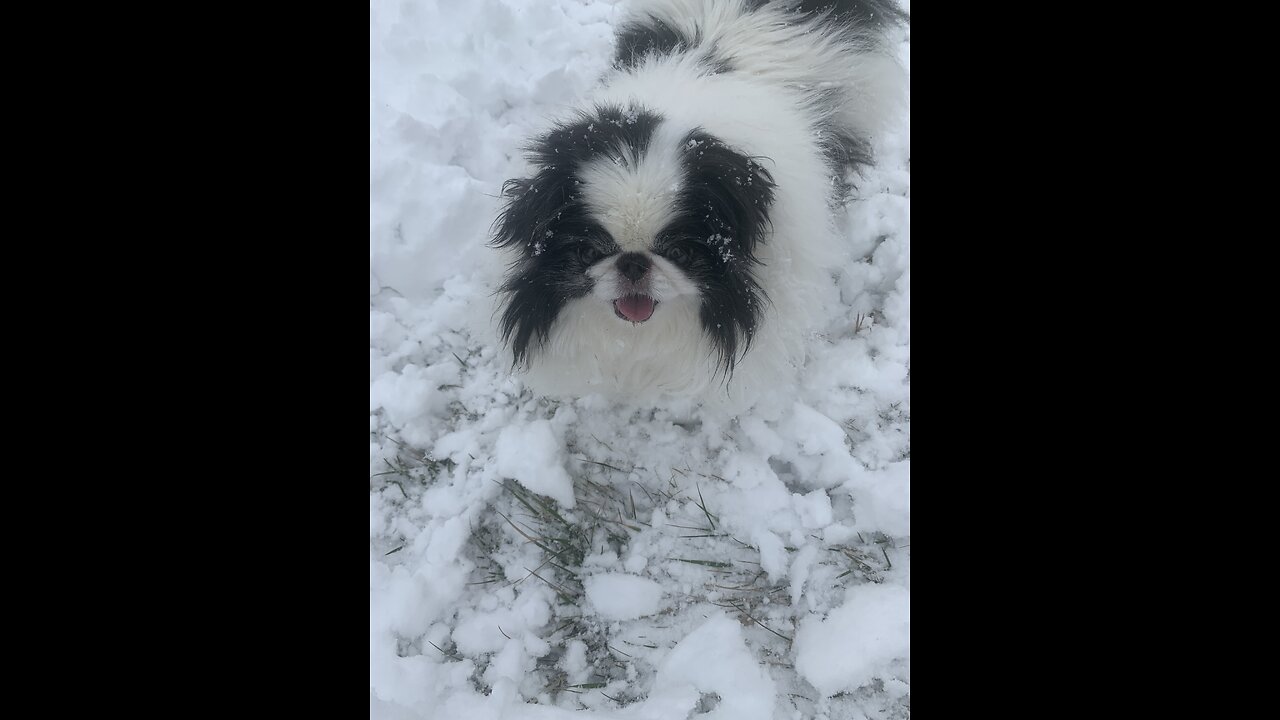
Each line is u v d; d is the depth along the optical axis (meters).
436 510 0.86
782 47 0.88
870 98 0.96
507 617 0.80
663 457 0.89
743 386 0.82
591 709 0.77
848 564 0.83
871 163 1.02
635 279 0.69
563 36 1.15
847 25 0.92
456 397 0.94
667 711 0.74
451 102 1.06
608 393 0.89
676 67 0.84
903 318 0.96
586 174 0.67
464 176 1.02
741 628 0.80
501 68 1.11
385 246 0.97
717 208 0.68
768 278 0.76
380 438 0.90
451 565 0.83
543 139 0.73
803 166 0.78
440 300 0.98
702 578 0.83
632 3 0.96
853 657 0.76
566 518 0.86
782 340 0.80
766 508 0.85
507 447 0.87
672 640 0.80
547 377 0.83
